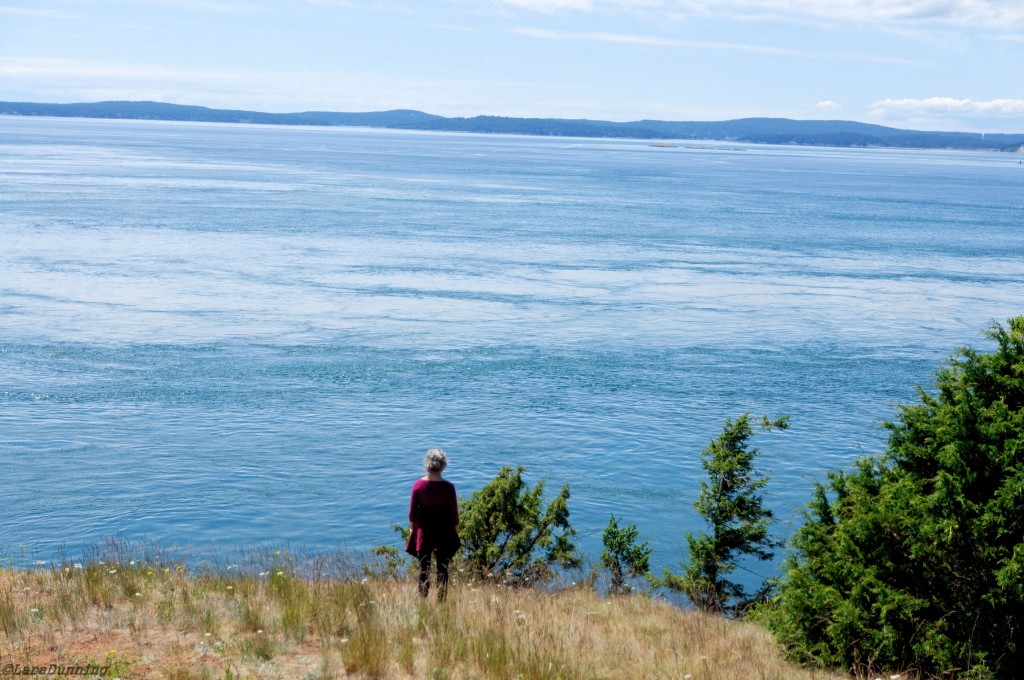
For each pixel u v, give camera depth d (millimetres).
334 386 45625
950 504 9898
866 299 74500
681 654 9820
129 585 10898
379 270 81812
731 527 22094
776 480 35062
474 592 11812
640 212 148375
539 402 44375
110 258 81688
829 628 10188
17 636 8805
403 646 8711
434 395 44875
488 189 191500
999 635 9602
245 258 85875
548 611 11422
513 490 19281
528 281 78562
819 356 55062
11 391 42125
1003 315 69062
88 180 172375
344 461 35812
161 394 42938
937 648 9633
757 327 62625
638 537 30203
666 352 54906
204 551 26750
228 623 9539
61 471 33250
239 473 34031
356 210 136125
